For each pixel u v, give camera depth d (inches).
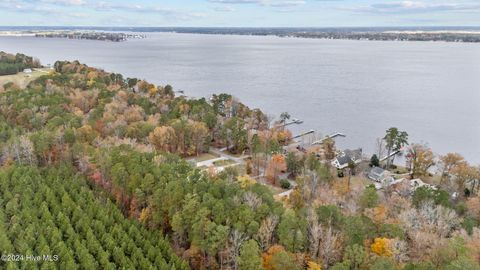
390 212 2464.3
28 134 3307.1
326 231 1969.7
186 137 3964.1
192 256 2050.9
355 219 2028.8
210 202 2154.3
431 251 1893.5
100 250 1929.1
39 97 4628.4
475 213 2623.0
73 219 2187.5
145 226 2292.1
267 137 4185.5
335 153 4220.0
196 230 2020.2
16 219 2118.6
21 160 2994.6
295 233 1967.3
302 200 2687.0
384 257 1739.7
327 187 2952.8
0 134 3415.4
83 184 2662.4
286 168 3575.3
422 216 2300.7
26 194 2354.8
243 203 2193.7
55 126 3595.0
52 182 2615.7
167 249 2016.5
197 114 4648.1
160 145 3737.7
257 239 1979.6
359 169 3895.2
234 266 1929.1
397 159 4411.9
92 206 2279.8
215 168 3511.3
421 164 3727.9
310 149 4220.0
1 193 2459.4
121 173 2541.8
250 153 4042.8
